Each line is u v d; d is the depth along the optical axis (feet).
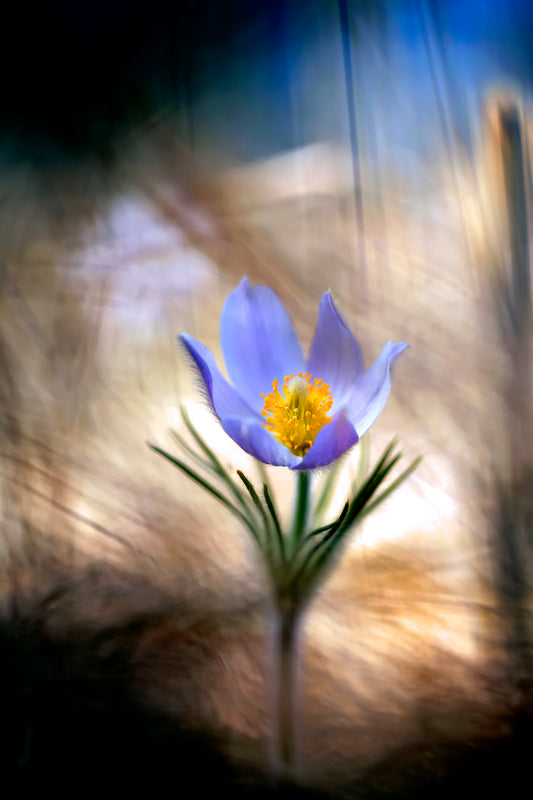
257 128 2.54
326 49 2.30
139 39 2.29
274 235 2.15
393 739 1.72
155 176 2.19
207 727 1.73
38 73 2.22
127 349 2.05
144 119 2.24
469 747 1.70
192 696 1.76
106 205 2.15
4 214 2.15
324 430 1.58
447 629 1.79
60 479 1.89
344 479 1.90
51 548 1.85
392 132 2.08
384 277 2.05
